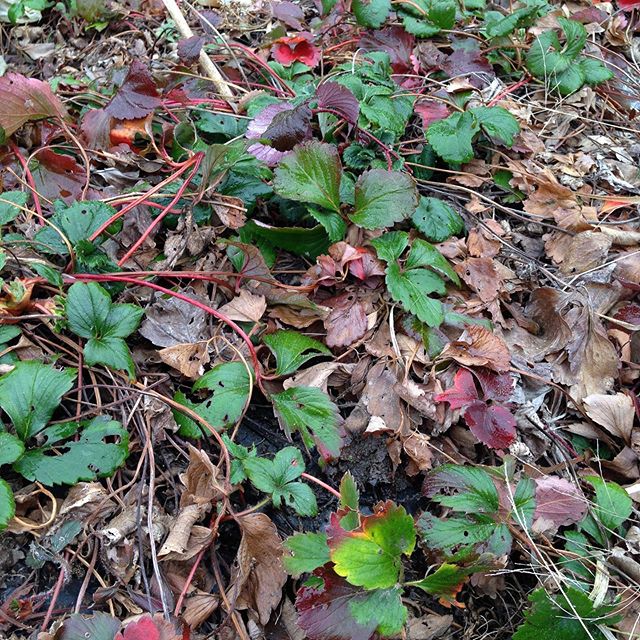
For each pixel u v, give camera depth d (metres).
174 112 0.56
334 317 0.44
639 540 0.39
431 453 0.41
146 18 0.69
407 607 0.37
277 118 0.46
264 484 0.36
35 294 0.43
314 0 0.73
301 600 0.32
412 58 0.64
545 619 0.34
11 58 0.67
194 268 0.47
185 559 0.36
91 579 0.35
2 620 0.33
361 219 0.46
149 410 0.40
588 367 0.47
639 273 0.51
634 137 0.63
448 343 0.45
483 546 0.36
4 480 0.35
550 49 0.65
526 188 0.56
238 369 0.42
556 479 0.39
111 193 0.51
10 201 0.44
